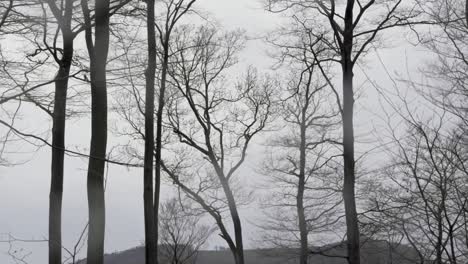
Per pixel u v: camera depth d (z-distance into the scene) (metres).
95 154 11.71
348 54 16.77
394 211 7.04
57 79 7.89
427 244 6.38
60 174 11.96
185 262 32.72
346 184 16.17
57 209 11.87
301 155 27.61
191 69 22.89
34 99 8.68
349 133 16.45
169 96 22.00
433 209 6.50
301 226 26.95
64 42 9.80
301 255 26.81
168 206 31.08
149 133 15.71
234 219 23.30
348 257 15.59
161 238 31.34
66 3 9.63
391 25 16.23
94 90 11.69
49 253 11.62
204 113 23.50
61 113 9.85
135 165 7.48
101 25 11.17
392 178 7.06
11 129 7.58
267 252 29.12
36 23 8.91
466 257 6.20
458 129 6.78
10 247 7.12
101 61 11.20
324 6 17.00
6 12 7.83
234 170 23.75
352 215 15.81
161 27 19.19
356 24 16.80
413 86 6.44
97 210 11.56
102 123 11.80
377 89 6.31
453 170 6.43
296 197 28.09
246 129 24.27
